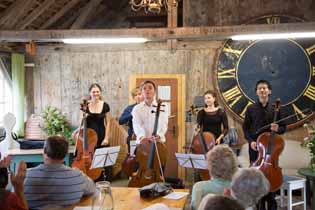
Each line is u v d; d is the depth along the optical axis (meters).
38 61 7.13
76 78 7.02
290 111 6.26
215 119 5.05
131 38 5.68
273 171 4.24
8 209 2.19
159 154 4.33
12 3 6.12
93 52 6.96
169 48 6.64
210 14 6.83
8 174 2.57
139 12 7.98
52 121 6.75
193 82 6.67
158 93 6.75
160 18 8.02
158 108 4.47
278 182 4.24
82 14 7.29
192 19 6.89
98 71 6.96
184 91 6.68
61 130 6.74
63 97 7.07
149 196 2.88
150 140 4.35
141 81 6.80
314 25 5.20
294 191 5.77
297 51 6.23
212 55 6.61
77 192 2.68
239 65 6.43
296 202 5.14
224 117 5.09
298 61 6.23
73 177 2.67
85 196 2.86
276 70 6.31
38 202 2.62
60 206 2.62
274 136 4.34
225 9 6.77
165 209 2.49
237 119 6.44
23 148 5.92
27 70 7.17
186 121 6.66
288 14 6.48
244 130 4.67
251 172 2.02
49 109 6.84
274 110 4.51
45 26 7.06
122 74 6.88
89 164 4.67
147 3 4.05
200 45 6.64
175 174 6.65
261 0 6.64
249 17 6.68
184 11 6.91
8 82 6.91
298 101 6.23
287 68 6.27
